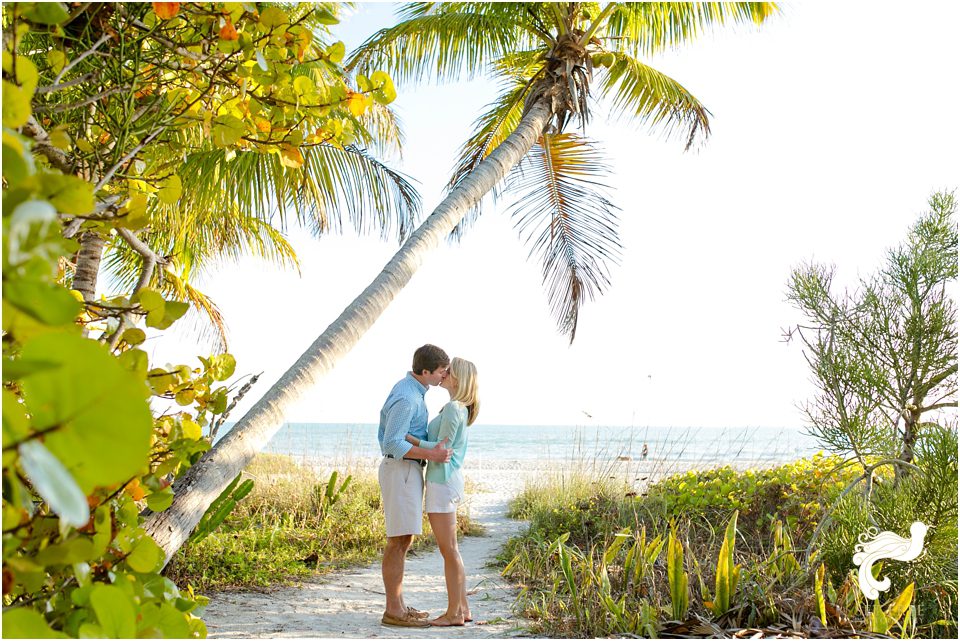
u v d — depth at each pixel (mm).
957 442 4035
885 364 4938
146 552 1234
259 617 4301
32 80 854
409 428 4312
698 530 6004
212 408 1599
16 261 670
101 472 630
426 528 7617
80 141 1498
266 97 1950
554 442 45812
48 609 1073
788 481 6285
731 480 6680
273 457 9812
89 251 3365
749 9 7082
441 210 4793
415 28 7211
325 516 7156
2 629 732
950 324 4762
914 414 4875
